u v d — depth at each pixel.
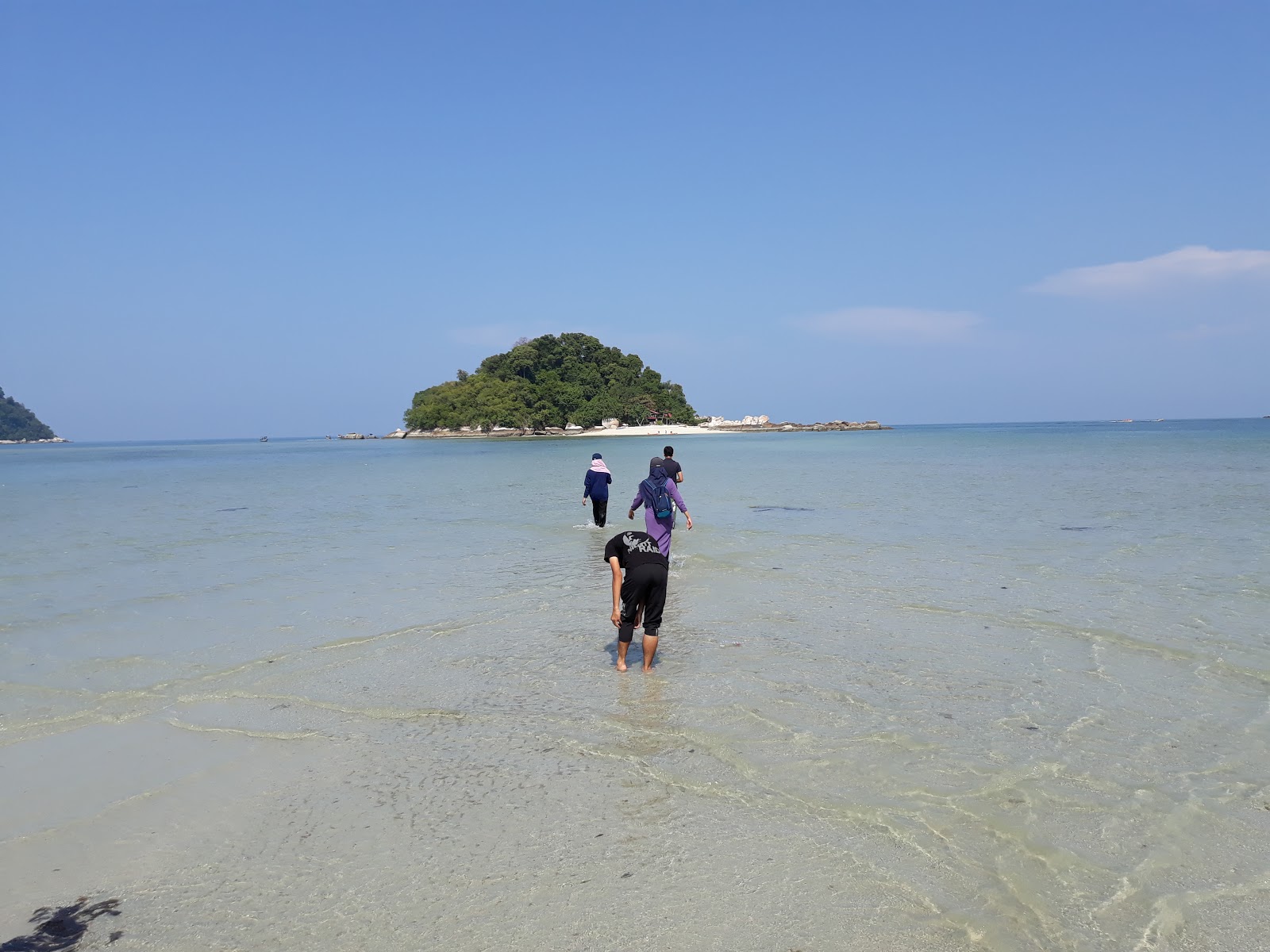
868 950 3.53
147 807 4.93
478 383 167.75
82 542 16.69
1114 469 36.62
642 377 178.00
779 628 9.06
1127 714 6.30
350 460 67.31
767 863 4.21
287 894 4.00
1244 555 13.25
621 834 4.52
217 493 31.06
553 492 29.52
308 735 6.05
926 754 5.57
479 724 6.21
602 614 9.86
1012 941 3.59
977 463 44.28
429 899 3.93
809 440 123.69
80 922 3.79
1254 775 5.22
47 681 7.38
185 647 8.51
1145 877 4.09
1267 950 3.54
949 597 10.57
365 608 10.23
